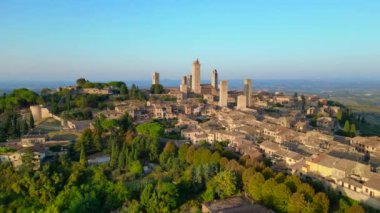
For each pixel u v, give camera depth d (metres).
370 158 187.50
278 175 142.75
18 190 155.12
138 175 172.00
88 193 149.88
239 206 127.69
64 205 146.88
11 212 144.50
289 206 123.81
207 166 157.50
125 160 182.25
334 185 142.62
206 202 137.00
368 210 124.38
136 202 140.88
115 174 173.25
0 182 160.25
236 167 155.62
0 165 168.25
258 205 125.75
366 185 133.25
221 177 146.00
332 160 157.88
